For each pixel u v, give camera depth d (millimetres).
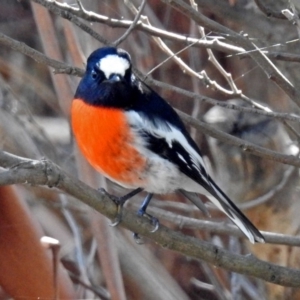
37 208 11844
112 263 10398
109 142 8797
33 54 8820
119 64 8789
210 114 11352
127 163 8945
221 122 11125
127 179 9133
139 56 12766
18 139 11805
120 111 8781
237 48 8992
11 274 9039
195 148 9344
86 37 11398
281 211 11172
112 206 8125
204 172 9320
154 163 9016
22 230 8953
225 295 12609
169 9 13148
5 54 15484
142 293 11938
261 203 11070
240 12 10188
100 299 12500
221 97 12555
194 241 8383
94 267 13242
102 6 12031
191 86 13406
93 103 8773
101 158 8961
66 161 12898
